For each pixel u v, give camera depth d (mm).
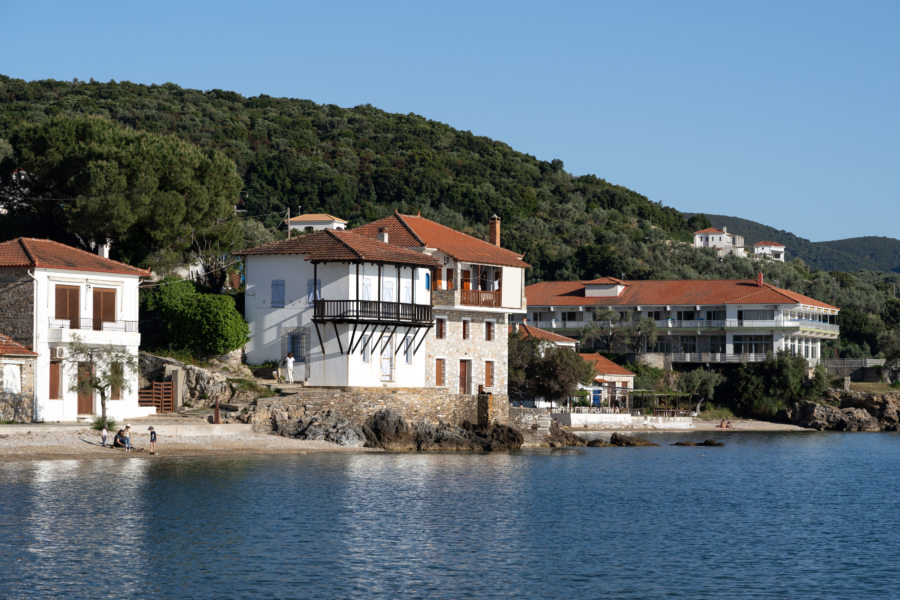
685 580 42438
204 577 40344
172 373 79500
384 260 84250
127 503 53156
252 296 86500
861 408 142750
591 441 98812
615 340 151625
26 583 38719
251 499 56062
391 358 86562
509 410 94938
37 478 58375
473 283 94250
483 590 40031
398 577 41406
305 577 40812
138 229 87188
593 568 44062
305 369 83938
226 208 91625
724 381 142875
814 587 41844
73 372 72812
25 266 71125
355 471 67812
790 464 89250
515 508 57969
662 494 66438
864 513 61031
